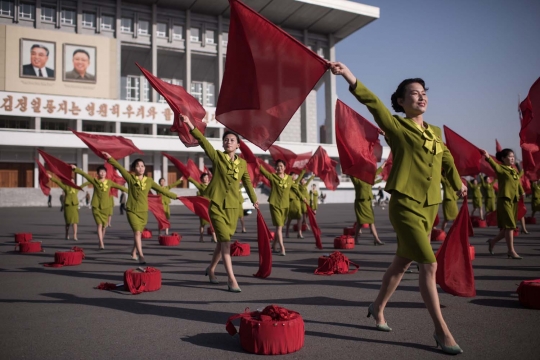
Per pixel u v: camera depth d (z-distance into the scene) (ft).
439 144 12.84
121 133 164.14
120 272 26.18
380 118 12.35
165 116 171.01
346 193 194.70
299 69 14.02
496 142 40.29
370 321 15.30
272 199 34.09
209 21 191.11
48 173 45.75
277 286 21.57
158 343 13.21
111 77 168.76
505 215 29.96
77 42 164.14
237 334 13.92
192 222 79.15
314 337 13.56
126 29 177.17
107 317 16.17
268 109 14.73
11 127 159.84
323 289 20.79
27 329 14.74
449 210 45.96
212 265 22.49
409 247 12.38
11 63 155.74
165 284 22.33
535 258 29.81
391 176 12.75
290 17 196.54
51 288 21.49
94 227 65.31
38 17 162.91
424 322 15.08
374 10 196.34
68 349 12.72
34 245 36.04
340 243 36.78
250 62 14.66
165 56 191.21
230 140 20.93
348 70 12.24
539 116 23.50
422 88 12.96
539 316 15.72
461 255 14.76
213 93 207.00
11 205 145.38
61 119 161.48
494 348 12.41
